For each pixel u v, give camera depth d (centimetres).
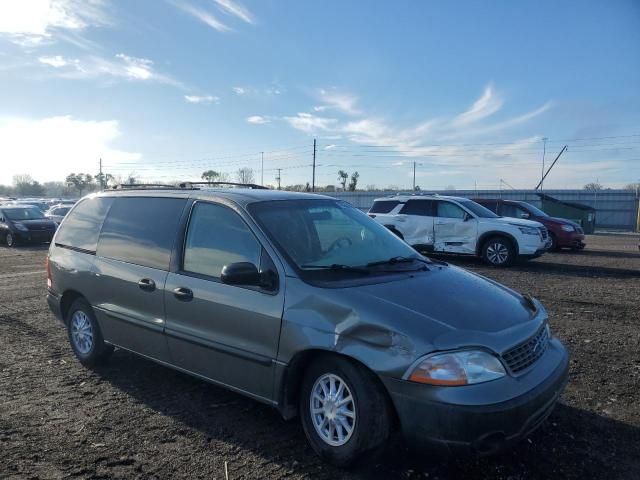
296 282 359
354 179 7575
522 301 395
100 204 548
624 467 338
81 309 537
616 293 928
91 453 358
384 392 316
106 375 512
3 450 362
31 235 2098
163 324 438
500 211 1808
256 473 331
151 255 460
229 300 386
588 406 429
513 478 324
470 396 293
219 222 422
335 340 327
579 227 1797
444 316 326
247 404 439
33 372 522
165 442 373
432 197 1440
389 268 402
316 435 345
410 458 346
